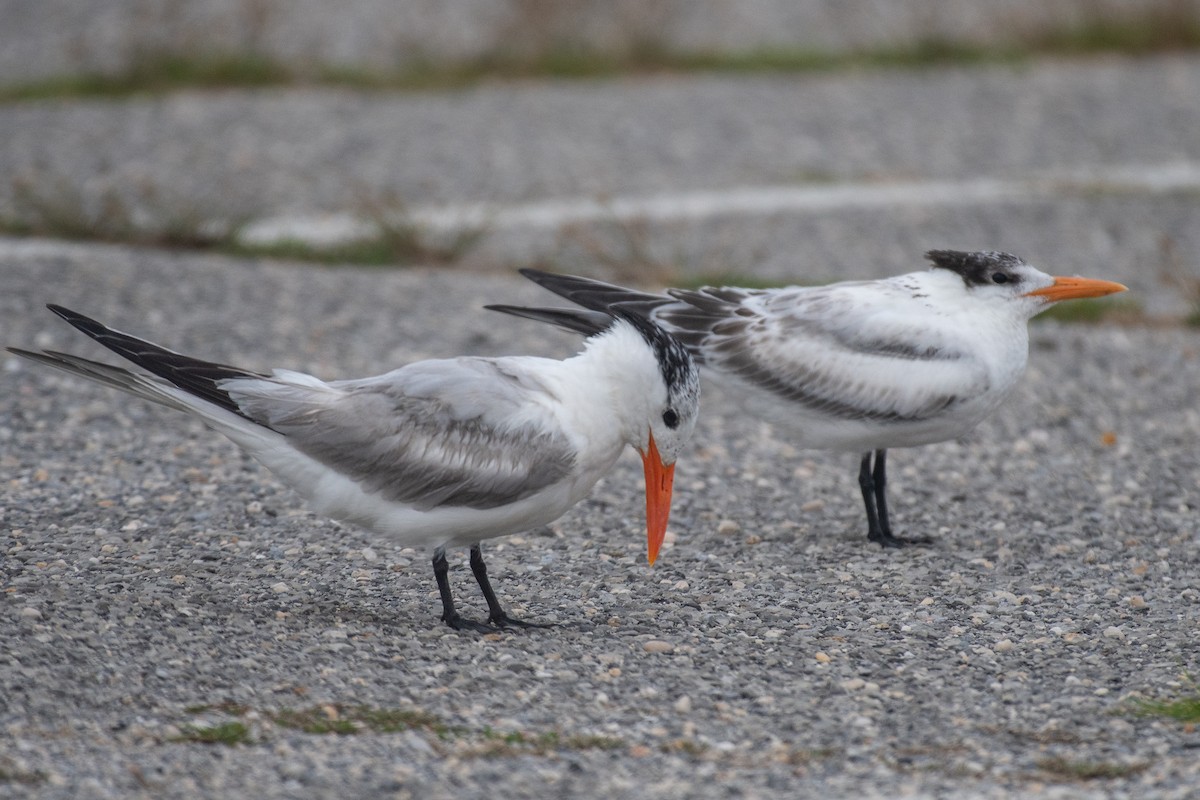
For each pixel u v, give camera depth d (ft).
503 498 31.78
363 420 31.53
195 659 30.01
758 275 67.77
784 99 105.70
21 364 51.01
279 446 31.76
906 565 38.50
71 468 42.55
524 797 25.29
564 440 31.83
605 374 32.19
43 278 60.70
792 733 28.25
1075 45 121.49
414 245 69.72
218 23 114.01
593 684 30.22
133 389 31.48
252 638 31.45
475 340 56.70
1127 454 47.67
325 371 52.29
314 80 104.01
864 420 39.91
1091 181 88.53
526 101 102.12
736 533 40.75
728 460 46.68
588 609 34.83
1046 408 51.78
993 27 124.88
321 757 26.35
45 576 34.17
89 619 31.45
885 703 29.71
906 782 26.25
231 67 103.24
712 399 52.34
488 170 85.51
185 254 67.62
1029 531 41.29
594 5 116.78
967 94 108.78
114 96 98.27
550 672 30.71
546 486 31.99
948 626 34.17
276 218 74.18
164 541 37.45
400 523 32.09
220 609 33.09
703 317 41.86
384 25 121.49
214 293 60.64
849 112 102.83
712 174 87.20
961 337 39.45
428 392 31.89
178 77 101.76
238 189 78.54
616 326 32.65
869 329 39.93
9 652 29.22
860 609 35.22
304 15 123.34
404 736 27.35
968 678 31.07
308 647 31.17
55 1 125.29
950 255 40.29
